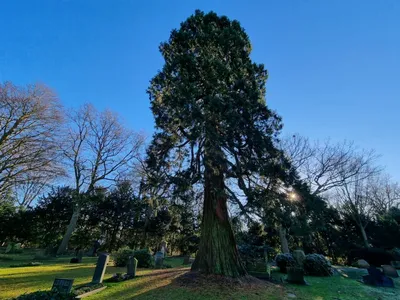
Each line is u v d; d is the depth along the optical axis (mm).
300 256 12961
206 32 10977
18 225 26062
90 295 6449
